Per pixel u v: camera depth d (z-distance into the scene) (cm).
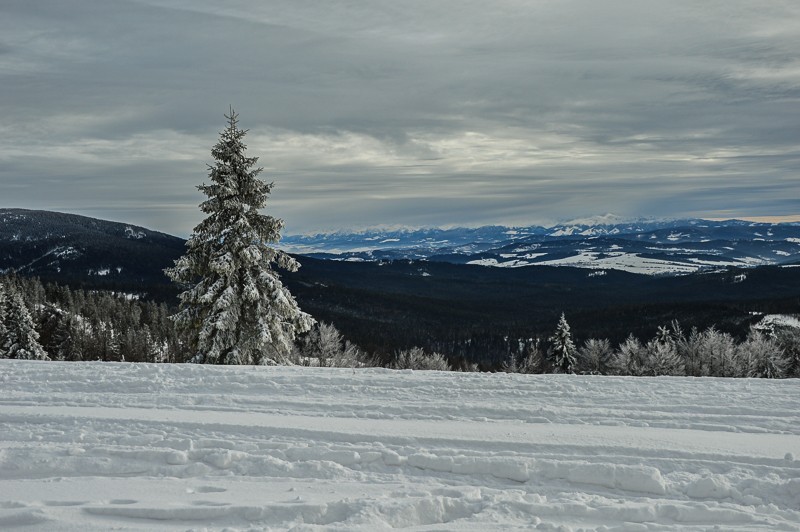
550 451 629
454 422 753
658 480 536
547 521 470
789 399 876
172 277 1806
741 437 674
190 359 1881
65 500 491
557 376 1070
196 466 580
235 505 476
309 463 588
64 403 861
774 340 4912
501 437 670
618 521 473
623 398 896
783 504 503
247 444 646
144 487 532
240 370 1143
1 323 3853
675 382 1015
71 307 7094
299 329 1933
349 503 477
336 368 1208
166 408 834
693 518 474
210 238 1786
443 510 482
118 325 6950
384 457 607
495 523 456
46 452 601
